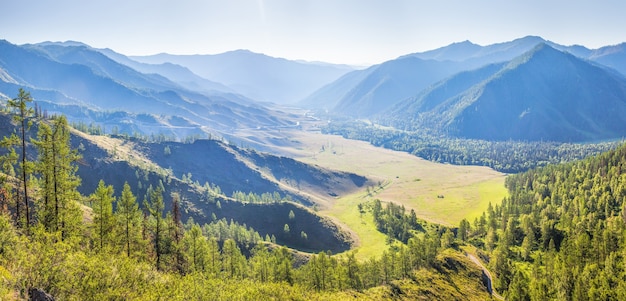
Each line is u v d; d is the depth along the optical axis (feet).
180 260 287.89
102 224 217.77
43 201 195.83
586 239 489.26
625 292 360.69
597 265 442.91
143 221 265.75
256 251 483.10
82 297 118.83
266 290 236.63
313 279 371.97
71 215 201.57
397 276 456.04
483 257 620.49
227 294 188.03
